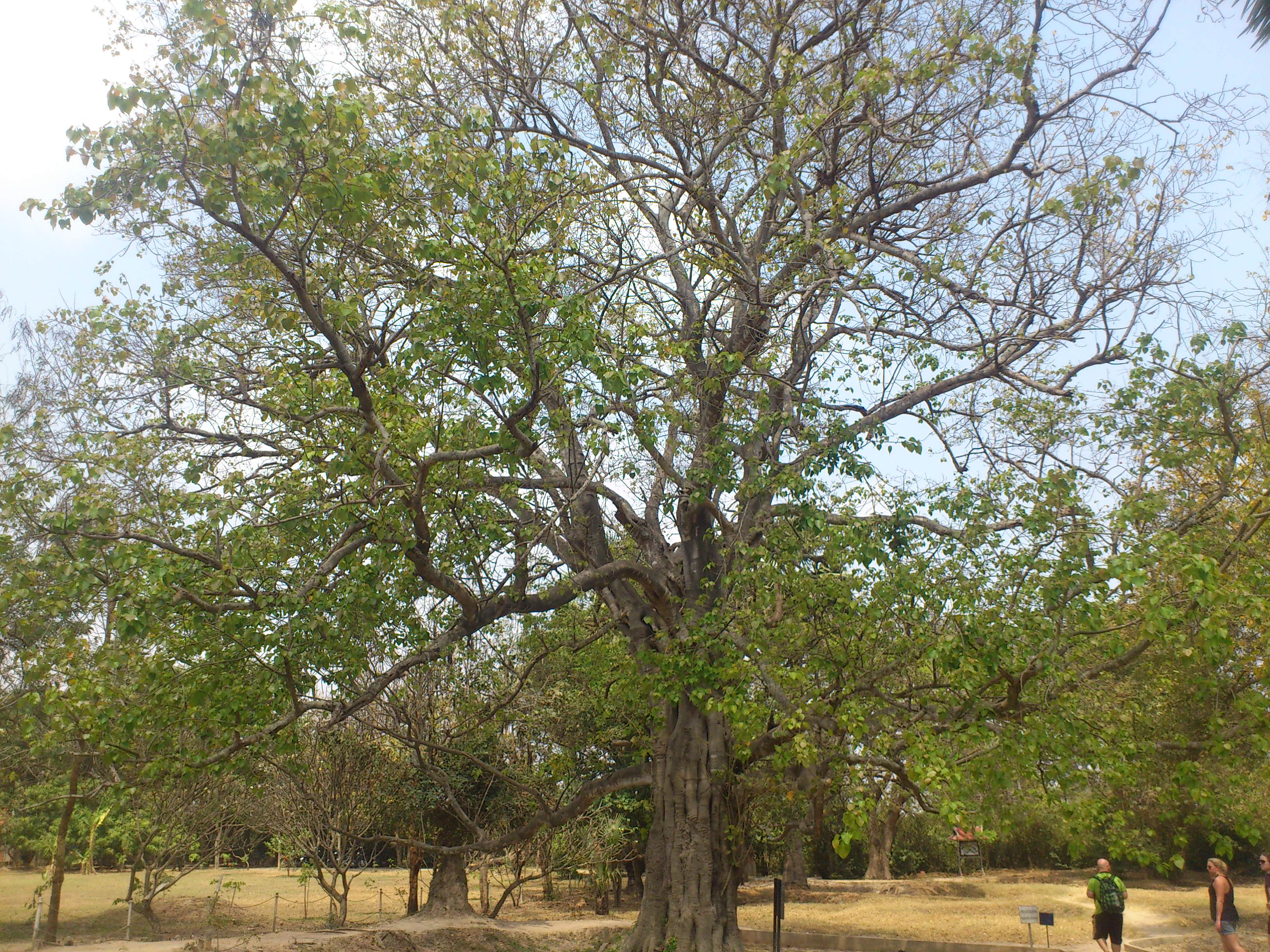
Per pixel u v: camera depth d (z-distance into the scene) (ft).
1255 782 37.19
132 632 28.45
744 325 47.73
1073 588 33.22
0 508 31.07
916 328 48.11
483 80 48.57
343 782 72.28
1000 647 32.50
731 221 49.21
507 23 48.11
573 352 32.63
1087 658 37.42
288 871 142.92
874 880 133.90
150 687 32.76
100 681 29.84
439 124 45.09
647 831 91.09
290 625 32.35
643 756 77.77
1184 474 40.11
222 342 42.80
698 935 45.29
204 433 40.60
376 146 35.35
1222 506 38.32
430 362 35.83
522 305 32.94
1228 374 38.04
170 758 32.09
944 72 43.42
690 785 47.39
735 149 50.44
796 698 35.06
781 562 39.55
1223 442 38.55
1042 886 121.90
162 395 40.57
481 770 70.69
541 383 35.76
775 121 48.78
